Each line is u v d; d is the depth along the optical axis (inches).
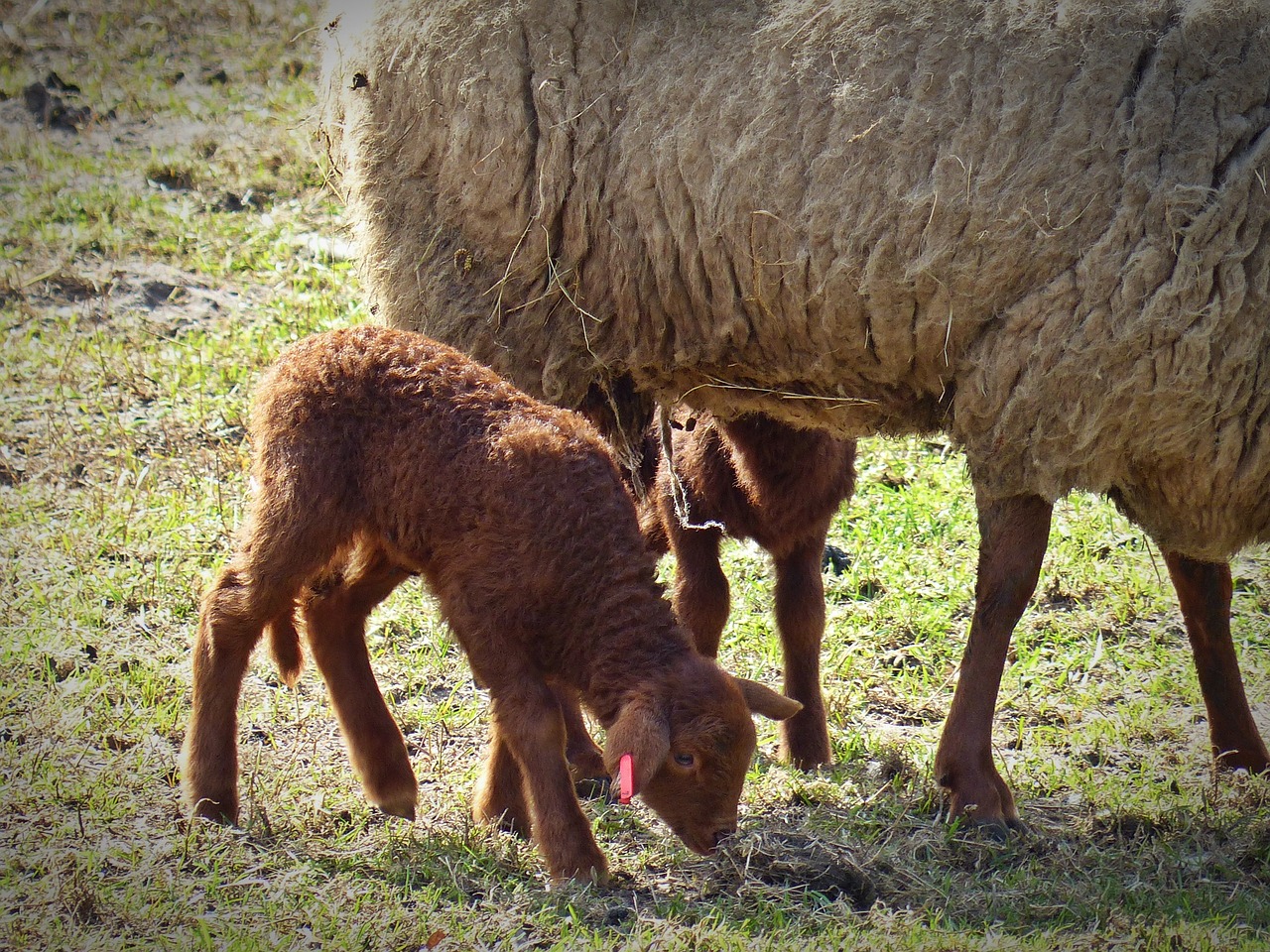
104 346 880.3
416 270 589.6
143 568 681.0
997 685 530.3
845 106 507.8
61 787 495.8
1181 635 706.2
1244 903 465.4
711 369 572.4
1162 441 503.2
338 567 511.8
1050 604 734.5
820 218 513.3
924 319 513.3
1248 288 481.1
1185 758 587.8
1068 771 575.2
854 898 469.1
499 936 427.8
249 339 892.6
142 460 776.9
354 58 595.8
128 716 555.5
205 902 431.8
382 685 618.8
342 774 534.6
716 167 527.2
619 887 467.2
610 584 465.4
